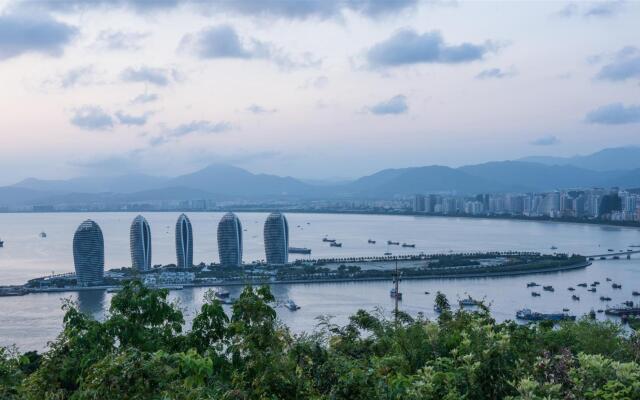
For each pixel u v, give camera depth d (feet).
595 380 38.70
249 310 44.11
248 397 37.65
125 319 52.60
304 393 38.06
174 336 54.03
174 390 33.47
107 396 32.19
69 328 51.80
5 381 44.68
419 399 38.27
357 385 36.70
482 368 41.42
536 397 36.96
